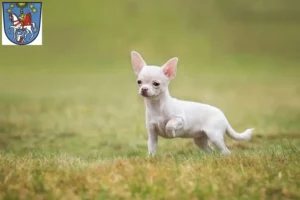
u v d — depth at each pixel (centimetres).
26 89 3044
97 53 4791
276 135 1439
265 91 2962
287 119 1897
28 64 4472
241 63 4669
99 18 5441
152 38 5147
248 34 5425
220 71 4241
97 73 4103
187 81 3472
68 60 4619
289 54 5006
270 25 5641
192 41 5178
